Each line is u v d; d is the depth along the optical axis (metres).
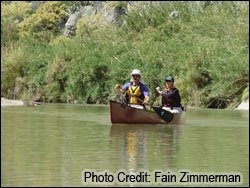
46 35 97.50
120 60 69.50
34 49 83.25
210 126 36.88
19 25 101.25
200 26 69.94
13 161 21.77
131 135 30.73
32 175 19.25
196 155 23.81
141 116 36.50
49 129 33.22
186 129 34.62
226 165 21.59
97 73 71.94
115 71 69.06
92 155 23.39
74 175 19.33
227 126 37.03
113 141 27.95
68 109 54.09
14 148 25.05
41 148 25.09
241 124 38.59
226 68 59.84
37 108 55.22
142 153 24.17
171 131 33.28
